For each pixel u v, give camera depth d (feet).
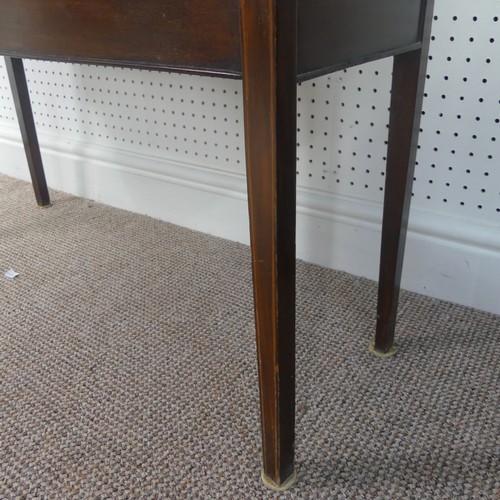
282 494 2.27
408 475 2.34
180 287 3.71
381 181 3.49
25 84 4.36
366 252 3.69
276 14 1.49
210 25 1.66
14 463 2.44
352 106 3.36
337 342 3.14
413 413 2.65
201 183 4.24
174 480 2.34
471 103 3.01
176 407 2.72
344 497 2.26
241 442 2.52
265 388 2.09
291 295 1.94
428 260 3.46
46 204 4.85
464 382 2.83
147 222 4.59
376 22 2.01
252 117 1.65
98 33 1.91
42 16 2.03
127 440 2.54
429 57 3.01
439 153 3.22
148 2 1.75
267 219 1.76
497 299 3.32
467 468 2.36
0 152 5.48
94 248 4.21
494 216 3.20
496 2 2.74
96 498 2.27
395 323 3.06
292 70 1.60
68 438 2.56
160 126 4.29
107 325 3.34
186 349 3.12
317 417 2.64
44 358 3.08
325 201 3.72
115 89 4.38
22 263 4.03
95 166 4.77
